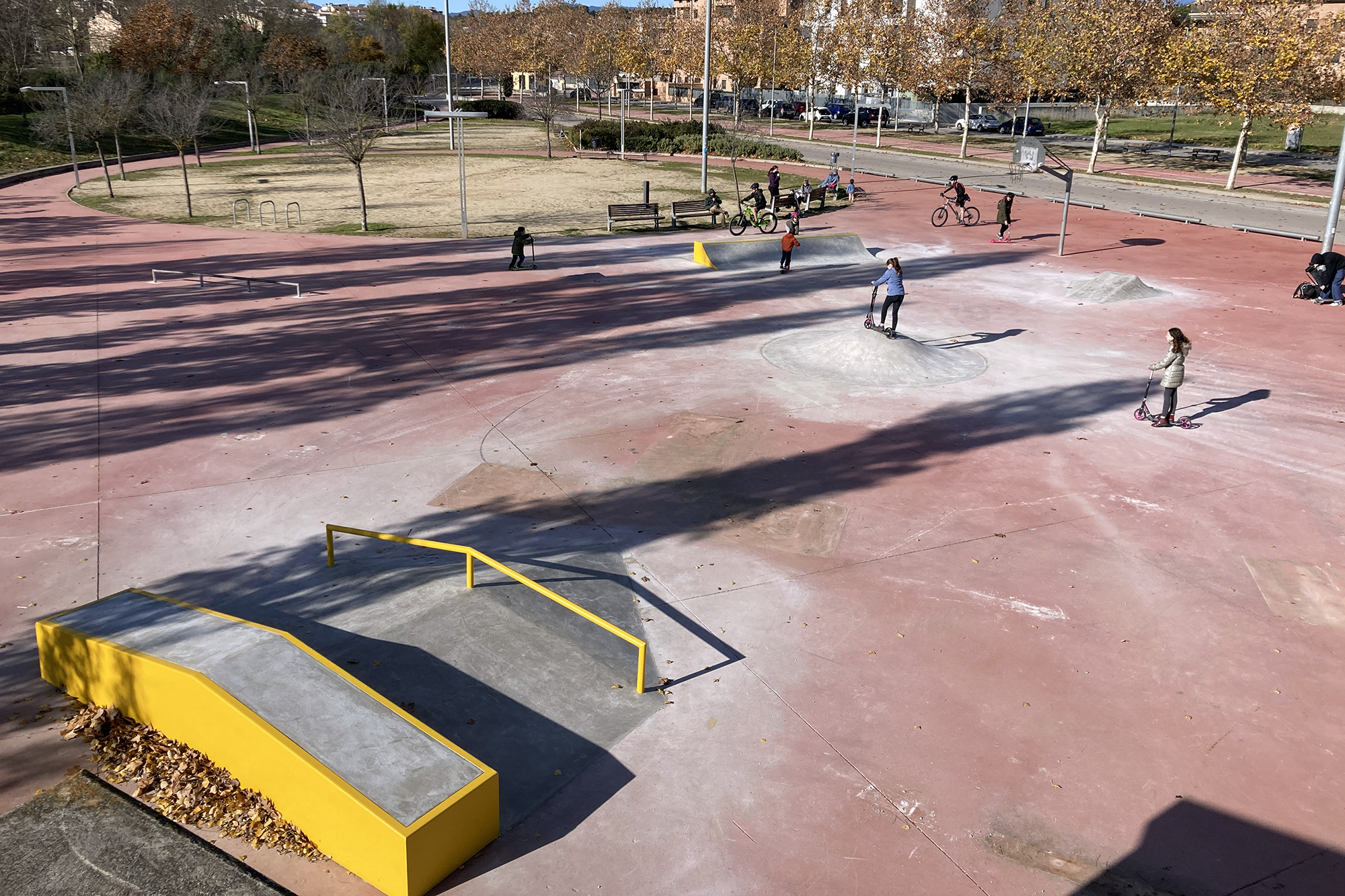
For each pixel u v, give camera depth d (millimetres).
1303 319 18719
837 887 5496
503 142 61188
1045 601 8641
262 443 12188
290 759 5602
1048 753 6664
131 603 7512
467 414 13273
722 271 23250
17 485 10867
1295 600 8703
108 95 39875
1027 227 29391
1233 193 36031
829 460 11812
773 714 7047
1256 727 6965
